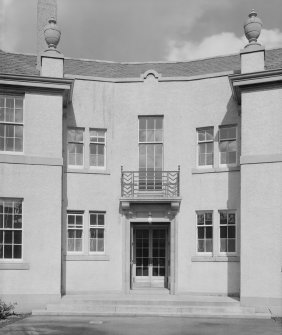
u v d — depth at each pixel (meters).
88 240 22.78
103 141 23.55
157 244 23.56
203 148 23.23
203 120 23.14
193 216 22.89
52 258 20.80
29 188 20.89
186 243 22.78
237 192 22.22
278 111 20.55
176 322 17.97
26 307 20.31
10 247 20.62
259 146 20.72
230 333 16.05
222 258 22.19
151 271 23.48
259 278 20.16
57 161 21.22
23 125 21.19
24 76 20.72
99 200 23.05
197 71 24.45
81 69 24.80
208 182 22.78
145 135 23.61
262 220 20.36
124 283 22.70
